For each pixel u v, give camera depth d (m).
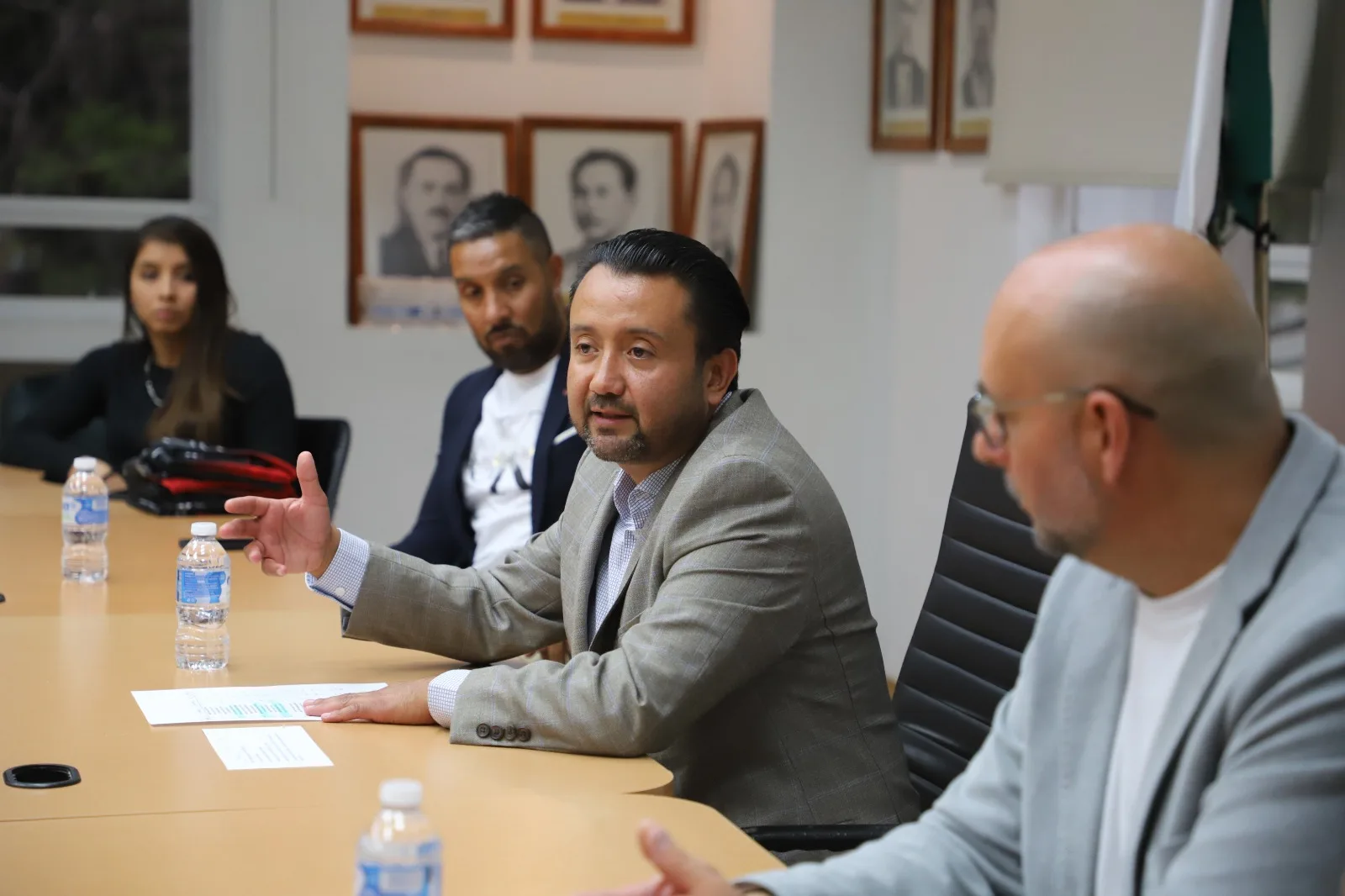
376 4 5.53
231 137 5.10
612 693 1.84
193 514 3.52
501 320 3.32
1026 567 2.15
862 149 5.34
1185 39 3.55
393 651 2.32
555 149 5.62
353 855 1.45
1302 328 3.65
